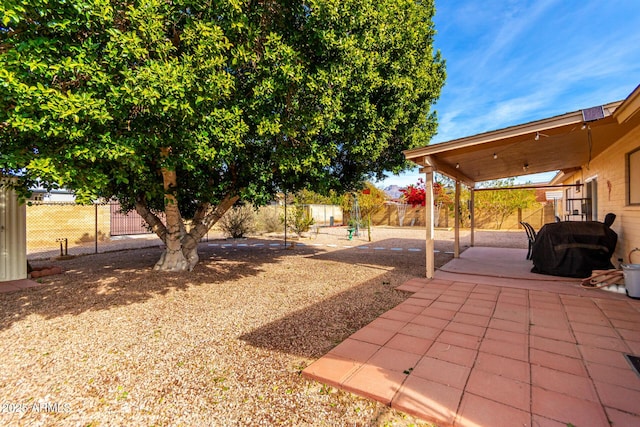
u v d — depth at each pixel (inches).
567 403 81.7
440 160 254.7
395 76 227.8
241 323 149.0
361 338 126.8
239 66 162.7
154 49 129.0
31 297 189.5
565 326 136.8
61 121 109.7
